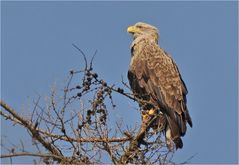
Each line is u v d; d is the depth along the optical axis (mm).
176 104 17172
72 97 11984
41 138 11672
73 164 11250
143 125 13789
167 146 11789
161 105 17281
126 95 13688
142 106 15562
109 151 11969
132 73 18594
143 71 18391
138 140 12703
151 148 11711
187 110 17297
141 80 18281
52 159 11289
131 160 12156
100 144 11977
